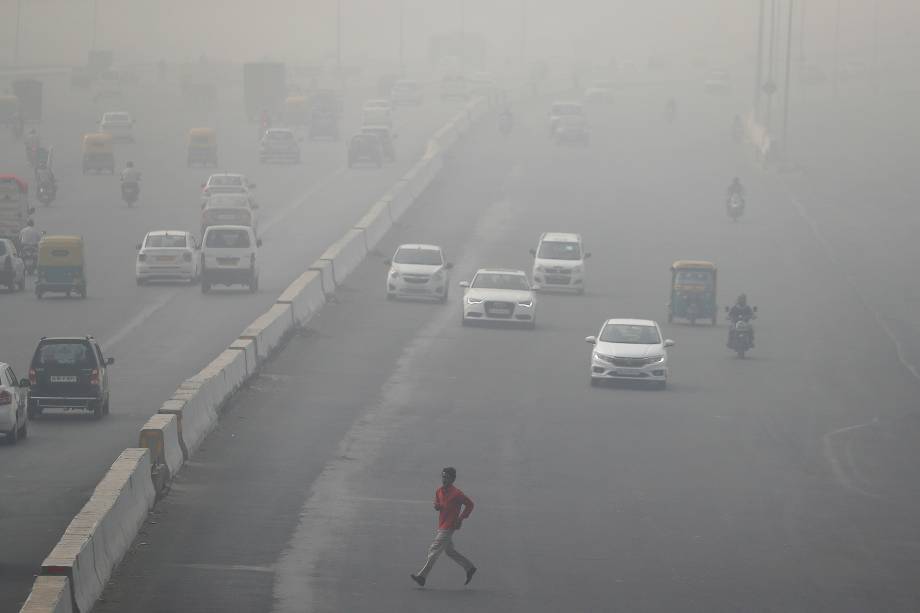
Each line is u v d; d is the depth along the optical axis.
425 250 141.88
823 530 67.44
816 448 87.44
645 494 72.88
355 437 83.06
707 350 122.75
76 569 46.84
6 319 117.25
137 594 51.19
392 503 68.06
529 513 67.62
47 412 85.00
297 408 90.69
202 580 53.47
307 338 117.12
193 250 140.38
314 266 136.75
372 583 54.38
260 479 71.44
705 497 72.94
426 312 134.62
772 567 60.03
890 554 63.53
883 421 97.50
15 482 66.25
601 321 134.75
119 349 104.69
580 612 51.78
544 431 87.62
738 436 89.38
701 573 58.28
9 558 53.81
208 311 122.94
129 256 156.00
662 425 91.25
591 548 61.62
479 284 130.75
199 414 79.62
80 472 68.44
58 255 129.12
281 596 51.97
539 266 150.00
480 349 116.69
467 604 51.97
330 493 69.31
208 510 64.50
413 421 88.69
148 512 62.66
